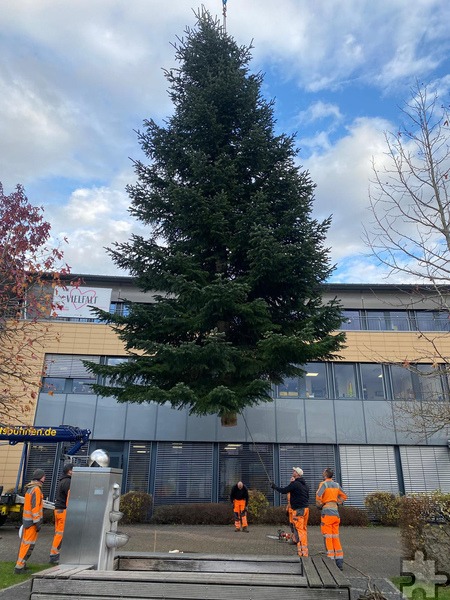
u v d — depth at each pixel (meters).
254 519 16.89
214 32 13.99
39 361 20.17
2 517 14.12
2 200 10.37
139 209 12.79
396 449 20.20
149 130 13.34
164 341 11.97
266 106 13.42
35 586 3.73
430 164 7.80
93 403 20.08
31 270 10.43
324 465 19.91
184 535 13.15
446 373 7.70
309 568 4.12
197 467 19.72
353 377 21.44
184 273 11.59
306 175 12.62
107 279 22.83
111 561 4.74
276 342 10.10
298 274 11.60
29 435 15.07
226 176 11.91
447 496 7.79
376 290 23.17
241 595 3.56
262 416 20.30
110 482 4.96
